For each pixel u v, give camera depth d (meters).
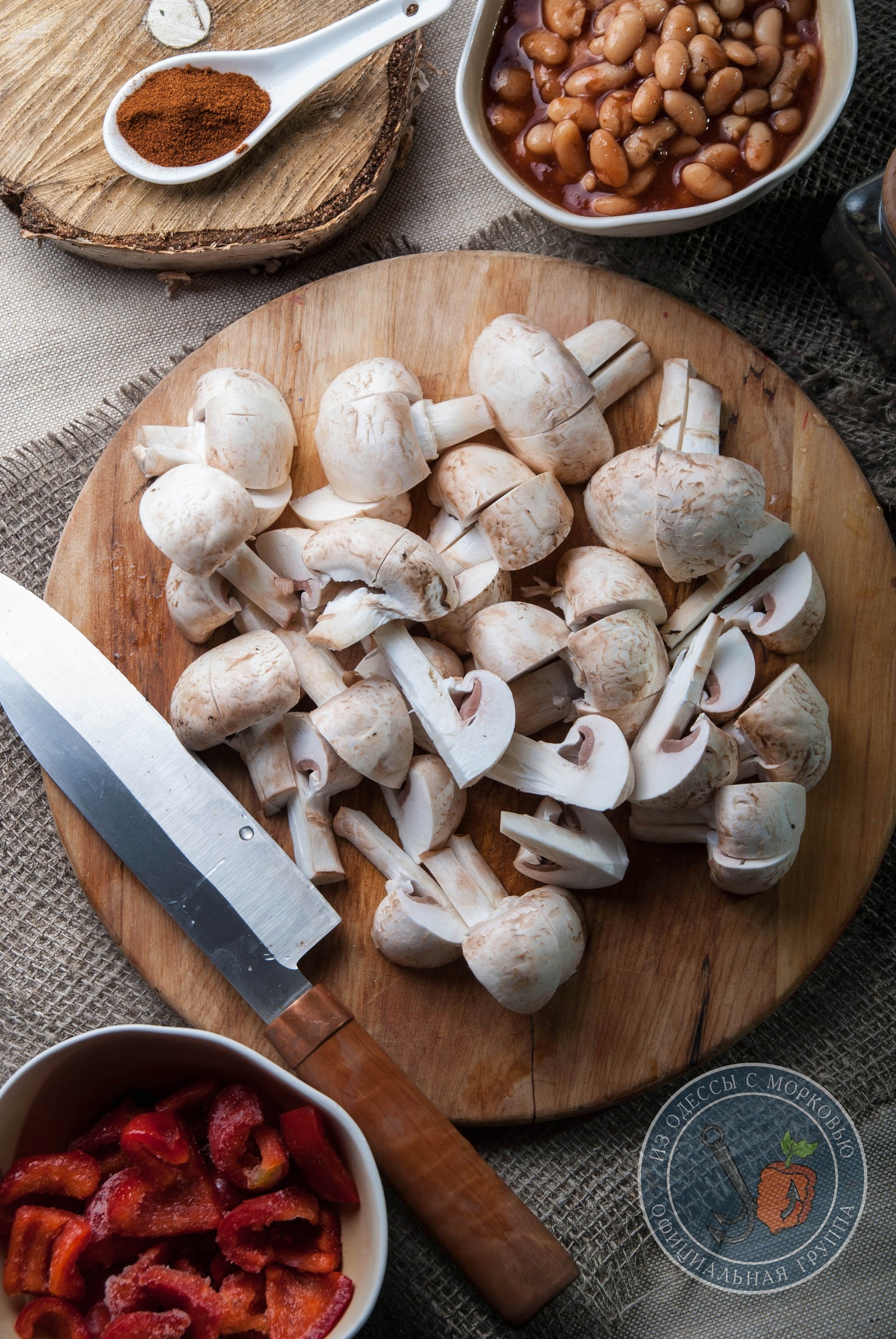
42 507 0.62
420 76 0.64
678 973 0.57
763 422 0.60
